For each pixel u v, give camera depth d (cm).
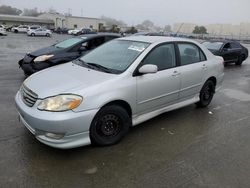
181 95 533
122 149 409
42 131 359
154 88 461
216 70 619
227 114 589
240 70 1293
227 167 371
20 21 8838
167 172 354
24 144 407
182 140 449
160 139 448
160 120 533
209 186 329
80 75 418
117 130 421
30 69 809
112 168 358
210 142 446
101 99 382
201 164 377
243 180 343
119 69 433
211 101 685
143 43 487
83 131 372
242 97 745
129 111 438
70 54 837
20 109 387
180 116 561
